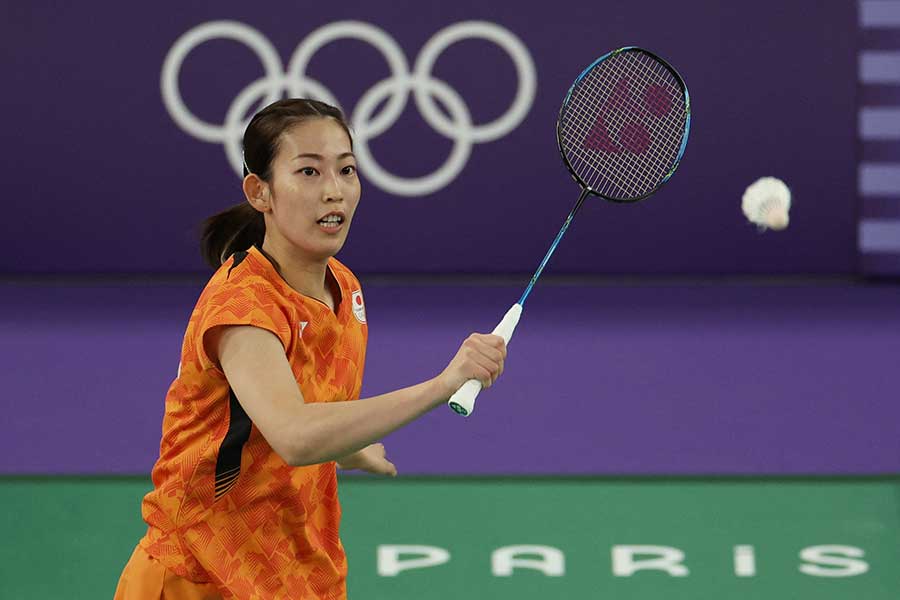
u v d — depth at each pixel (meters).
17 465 20.89
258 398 9.35
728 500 19.39
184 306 29.84
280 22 30.38
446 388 9.01
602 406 23.73
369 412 9.00
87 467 20.86
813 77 30.53
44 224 31.58
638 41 30.38
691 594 16.56
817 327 28.17
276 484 10.20
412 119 30.86
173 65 30.59
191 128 30.86
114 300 30.30
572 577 17.05
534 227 31.39
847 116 30.72
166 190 31.25
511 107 30.72
